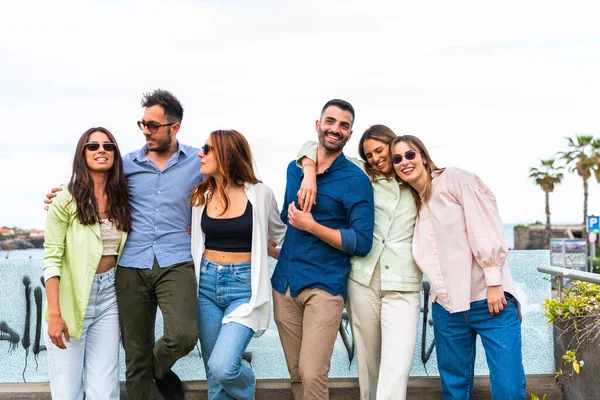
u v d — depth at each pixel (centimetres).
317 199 370
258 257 367
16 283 448
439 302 373
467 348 374
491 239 350
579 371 409
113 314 372
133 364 368
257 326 368
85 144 355
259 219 370
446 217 363
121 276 368
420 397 432
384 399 358
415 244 373
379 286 377
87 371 367
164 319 357
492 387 357
